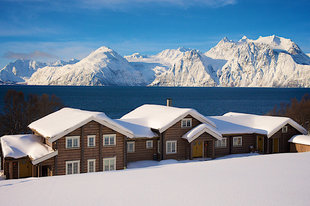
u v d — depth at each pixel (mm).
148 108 39000
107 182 14047
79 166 25812
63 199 11180
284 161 19672
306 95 73875
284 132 36031
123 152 27688
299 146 34844
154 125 32125
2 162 29781
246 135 36594
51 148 25547
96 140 26484
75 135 25656
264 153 35750
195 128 31828
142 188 12453
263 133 34812
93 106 121500
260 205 9797
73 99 166875
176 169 17672
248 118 39125
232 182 13297
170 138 31750
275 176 14664
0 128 56375
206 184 12938
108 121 26484
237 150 36031
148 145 32031
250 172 15891
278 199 10453
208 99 186750
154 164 30016
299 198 10570
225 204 9938
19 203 10906
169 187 12500
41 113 59812
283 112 72250
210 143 33781
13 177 26312
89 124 26141
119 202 10508
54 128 26000
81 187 13102
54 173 24766
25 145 26281
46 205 10508
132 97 199250
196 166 18703
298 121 65562
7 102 58094
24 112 58719
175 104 141875
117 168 27359
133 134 27859
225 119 38344
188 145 32438
